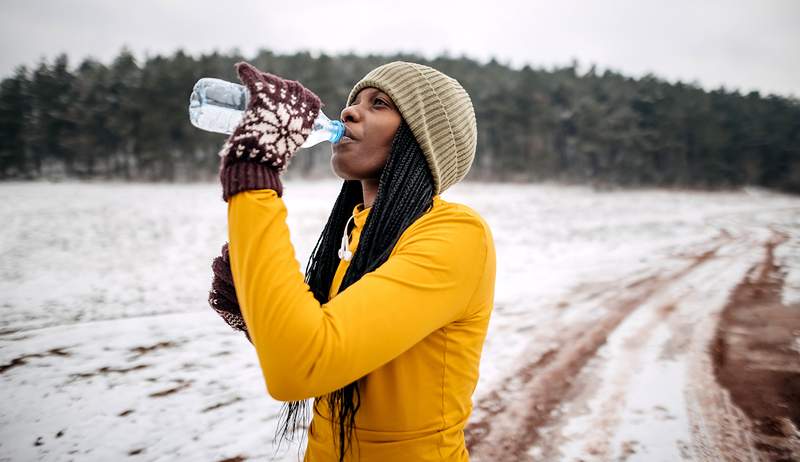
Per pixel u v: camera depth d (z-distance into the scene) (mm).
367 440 877
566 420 3207
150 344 4473
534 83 51125
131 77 41188
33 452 2721
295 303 621
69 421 3057
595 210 24922
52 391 3457
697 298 6773
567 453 2820
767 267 9273
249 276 639
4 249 11031
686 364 4250
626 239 14094
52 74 42438
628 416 3275
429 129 994
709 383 3840
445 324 824
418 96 980
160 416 3146
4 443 2797
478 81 51500
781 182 52188
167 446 2809
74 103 39688
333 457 941
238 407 3291
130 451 2758
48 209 19609
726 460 2775
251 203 662
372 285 708
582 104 49812
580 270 9031
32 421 3045
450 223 848
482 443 2910
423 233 834
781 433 3072
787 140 54031
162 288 7629
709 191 48750
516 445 2893
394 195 941
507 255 10883
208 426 3037
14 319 5727
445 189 1126
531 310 6039
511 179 46344
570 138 51531
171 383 3648
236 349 4402
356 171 1012
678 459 2777
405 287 719
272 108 686
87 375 3744
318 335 612
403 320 699
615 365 4207
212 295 979
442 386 869
